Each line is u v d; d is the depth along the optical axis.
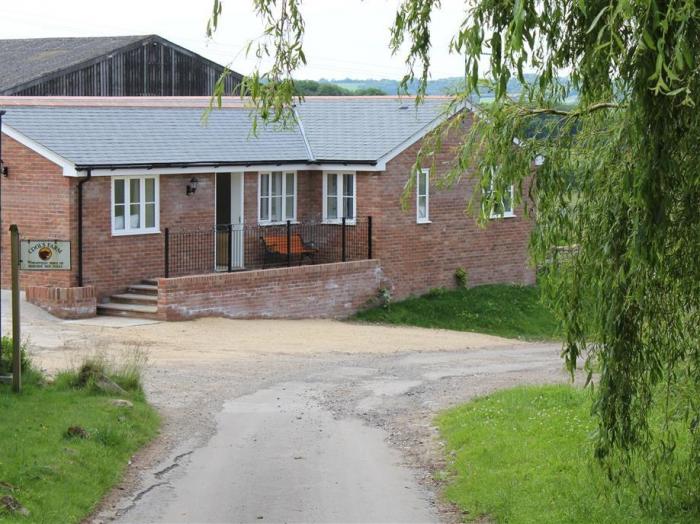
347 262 29.64
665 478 10.80
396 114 32.41
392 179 30.58
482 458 13.36
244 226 29.78
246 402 17.45
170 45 45.22
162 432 15.06
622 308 9.39
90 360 17.23
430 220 31.66
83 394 15.62
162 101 32.91
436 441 14.91
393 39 9.79
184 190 28.06
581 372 20.77
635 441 9.99
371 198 30.42
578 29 9.19
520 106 10.18
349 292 29.64
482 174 10.16
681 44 7.70
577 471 12.32
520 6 7.77
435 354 23.81
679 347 9.86
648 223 8.73
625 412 9.75
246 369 20.56
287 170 30.31
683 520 10.45
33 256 14.92
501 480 12.27
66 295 25.22
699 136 8.77
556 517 10.77
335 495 12.11
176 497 11.86
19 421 13.38
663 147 8.65
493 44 8.34
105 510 11.28
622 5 7.63
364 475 13.04
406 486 12.57
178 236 27.89
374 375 20.44
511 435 14.33
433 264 31.88
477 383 19.52
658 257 8.98
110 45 44.16
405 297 31.17
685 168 8.91
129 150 27.03
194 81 46.31
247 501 11.77
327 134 31.78
